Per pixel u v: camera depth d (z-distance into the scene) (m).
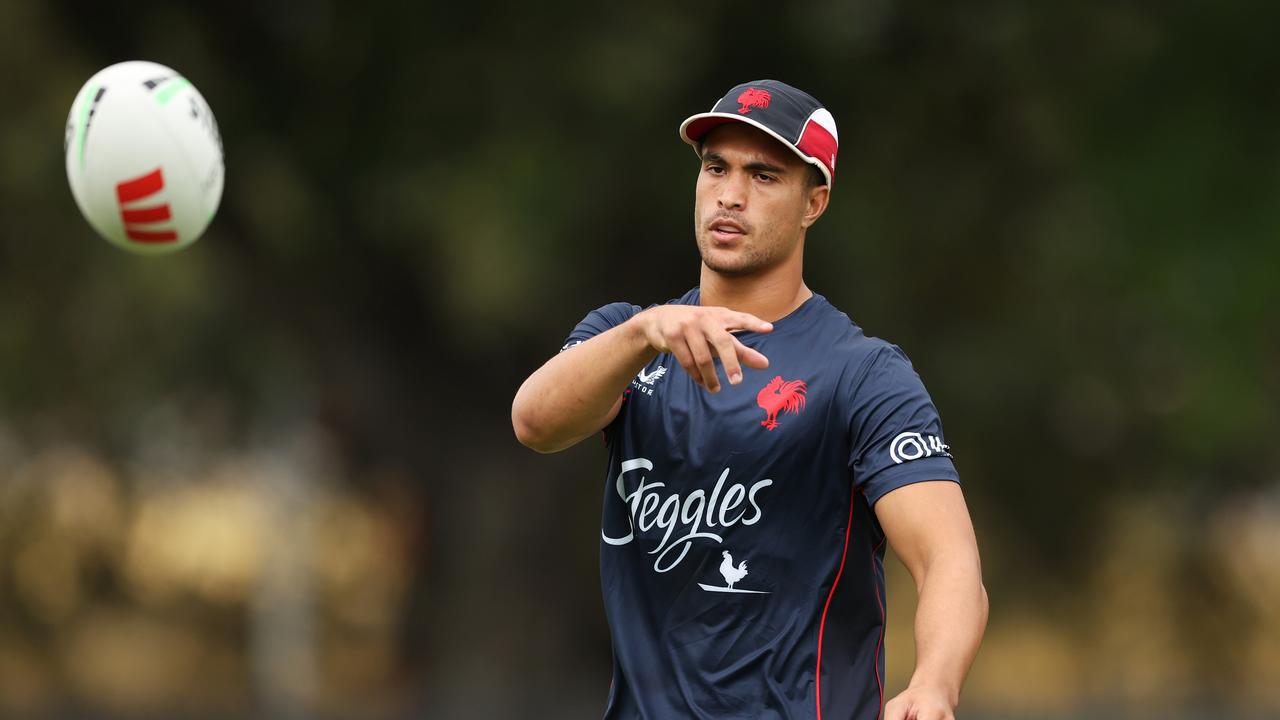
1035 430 72.00
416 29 54.44
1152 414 70.50
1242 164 55.25
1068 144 55.28
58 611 88.94
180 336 69.44
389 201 54.69
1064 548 78.81
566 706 64.00
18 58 53.06
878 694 15.92
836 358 15.68
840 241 59.56
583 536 66.56
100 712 68.81
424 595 67.12
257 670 82.56
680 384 15.95
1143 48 54.59
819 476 15.54
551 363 15.53
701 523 15.66
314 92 56.28
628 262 59.97
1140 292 57.31
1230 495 91.19
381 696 77.38
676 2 53.75
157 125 18.06
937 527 14.97
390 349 64.06
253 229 57.94
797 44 55.34
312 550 88.31
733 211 15.85
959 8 54.47
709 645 15.66
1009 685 81.19
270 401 81.56
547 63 53.72
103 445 85.06
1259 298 55.34
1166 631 91.44
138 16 55.12
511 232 51.75
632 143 54.62
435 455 65.62
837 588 15.61
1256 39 54.88
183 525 102.94
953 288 61.47
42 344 64.44
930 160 57.78
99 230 18.44
